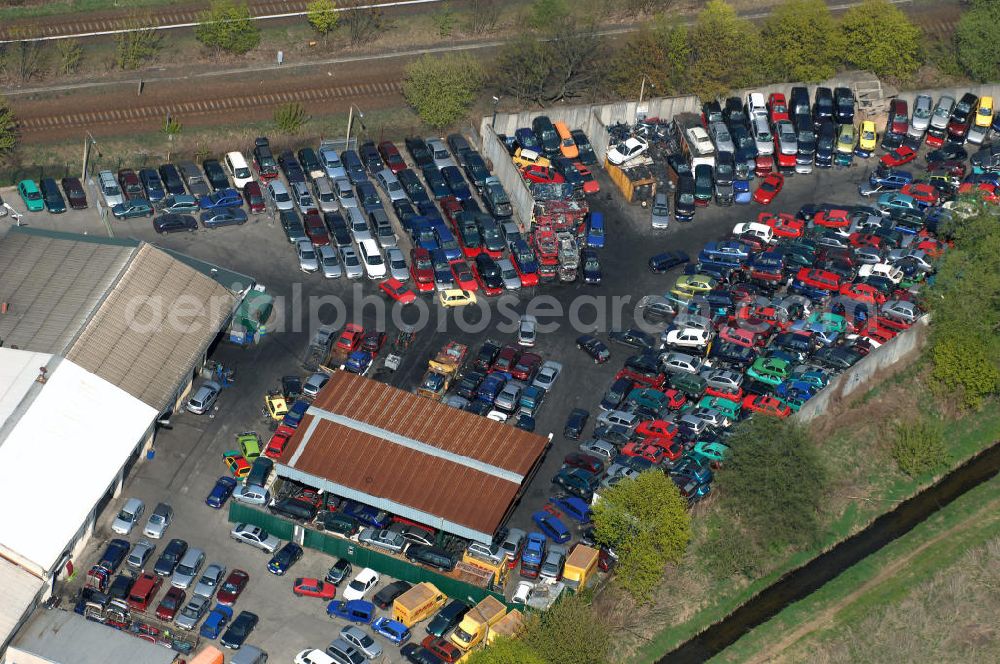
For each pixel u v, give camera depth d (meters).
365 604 132.50
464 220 176.12
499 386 155.62
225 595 133.25
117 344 149.75
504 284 169.50
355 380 147.88
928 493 152.38
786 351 161.12
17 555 132.25
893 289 170.62
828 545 145.50
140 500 142.00
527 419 152.12
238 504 140.88
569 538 141.00
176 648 129.50
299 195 179.38
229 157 184.50
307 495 142.25
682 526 136.88
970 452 157.50
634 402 154.50
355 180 183.00
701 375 157.88
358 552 137.75
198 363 154.38
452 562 135.88
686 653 134.62
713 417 151.75
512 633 129.62
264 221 179.12
